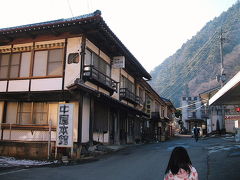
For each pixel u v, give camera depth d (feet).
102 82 55.88
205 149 57.26
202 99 168.66
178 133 233.35
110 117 65.72
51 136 48.73
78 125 47.73
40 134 49.39
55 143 46.29
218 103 40.81
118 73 72.02
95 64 56.95
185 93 385.50
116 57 65.57
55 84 50.70
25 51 54.65
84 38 51.01
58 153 44.39
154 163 39.55
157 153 52.37
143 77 92.53
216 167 33.60
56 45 52.42
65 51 51.49
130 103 81.51
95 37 54.75
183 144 74.28
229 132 157.38
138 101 87.56
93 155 49.14
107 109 63.52
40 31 51.55
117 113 70.28
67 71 50.60
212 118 168.25
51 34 52.85
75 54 50.80
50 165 38.58
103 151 53.67
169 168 12.71
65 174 31.40
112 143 66.18
